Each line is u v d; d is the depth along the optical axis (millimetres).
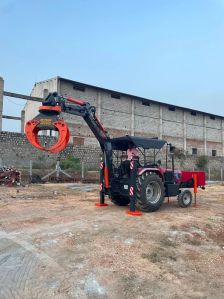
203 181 12391
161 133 41250
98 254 5832
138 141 10062
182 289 4766
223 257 6301
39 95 33500
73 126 32406
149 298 4410
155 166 10586
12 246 6141
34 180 18750
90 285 4656
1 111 27391
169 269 5457
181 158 34625
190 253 6352
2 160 24219
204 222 8664
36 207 10062
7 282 4680
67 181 19906
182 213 9898
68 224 7836
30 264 5316
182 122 43875
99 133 10453
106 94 36062
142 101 39594
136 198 9688
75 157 27719
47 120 9656
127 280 4895
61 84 32062
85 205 10820
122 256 5812
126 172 10062
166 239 7012
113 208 10320
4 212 9117
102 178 10742
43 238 6637
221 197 14961
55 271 5062
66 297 4301
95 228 7504
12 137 24797
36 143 9672
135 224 8070
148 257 5867
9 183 16094
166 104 41531
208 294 4664
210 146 47344
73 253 5852
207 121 47156
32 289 4484
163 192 10242
